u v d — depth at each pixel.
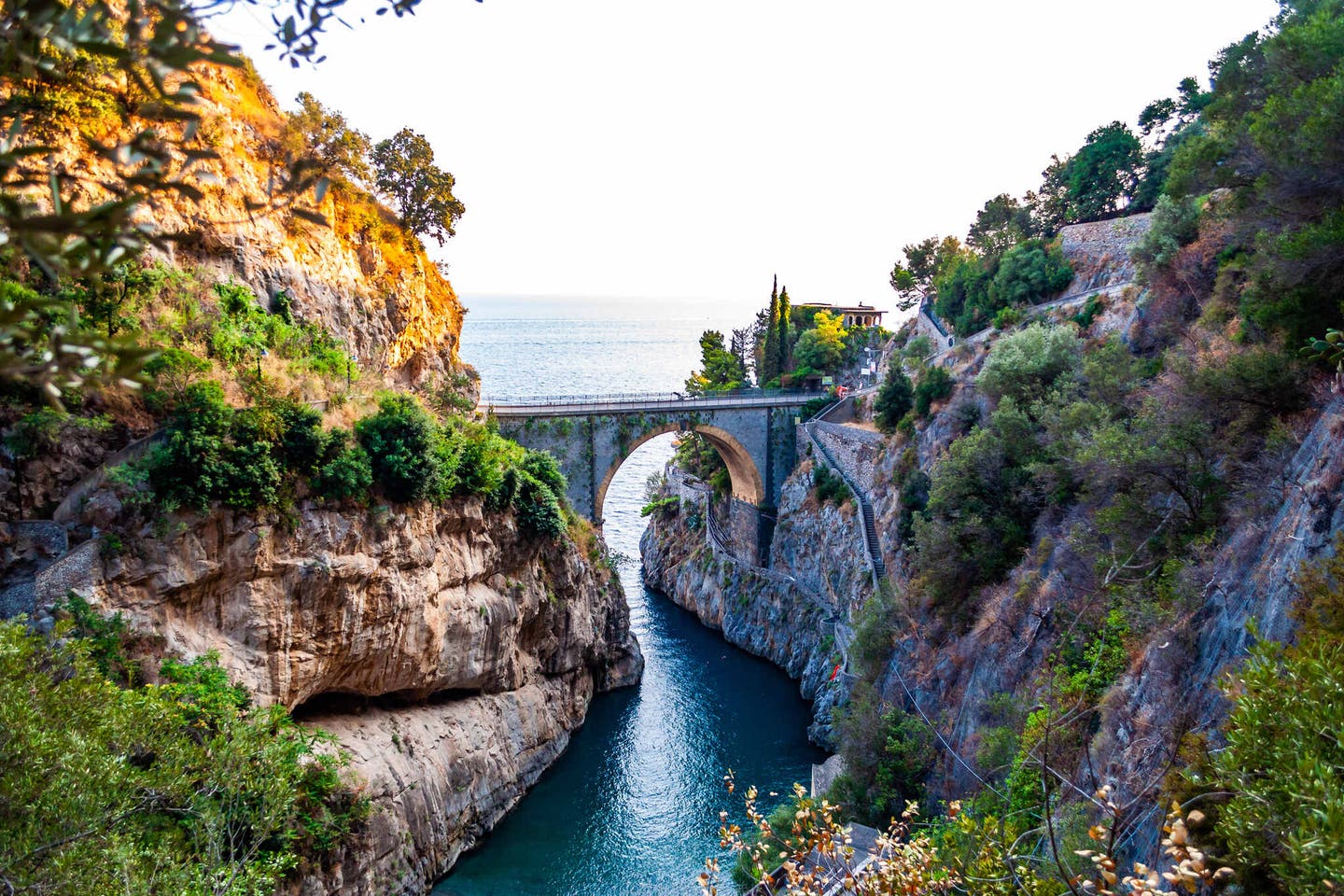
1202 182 31.33
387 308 49.34
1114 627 26.56
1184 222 43.66
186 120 5.36
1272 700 10.98
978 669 35.06
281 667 31.12
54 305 4.85
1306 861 8.63
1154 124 76.06
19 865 14.38
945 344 81.31
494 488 42.53
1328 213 23.41
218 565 29.67
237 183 37.59
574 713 50.62
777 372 107.19
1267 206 26.25
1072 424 36.22
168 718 21.12
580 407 65.19
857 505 60.78
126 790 18.09
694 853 38.56
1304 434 22.55
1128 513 28.31
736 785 44.94
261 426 30.81
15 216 4.63
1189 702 19.73
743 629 66.50
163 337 30.77
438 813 35.75
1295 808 9.68
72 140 23.27
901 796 34.00
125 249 4.89
